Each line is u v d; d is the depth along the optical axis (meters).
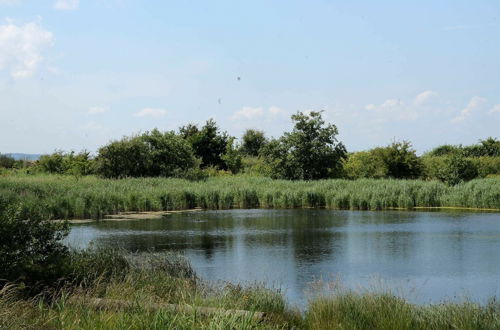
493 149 56.00
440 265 15.72
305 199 36.25
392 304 9.12
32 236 10.52
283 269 15.33
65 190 32.06
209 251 18.42
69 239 20.55
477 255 17.28
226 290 10.28
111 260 12.44
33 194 29.05
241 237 21.83
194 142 60.28
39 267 9.75
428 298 11.81
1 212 10.26
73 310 7.90
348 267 15.58
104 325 7.21
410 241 20.42
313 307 9.55
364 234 22.47
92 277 10.59
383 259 16.77
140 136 47.47
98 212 29.77
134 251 18.03
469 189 33.84
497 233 22.36
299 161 46.62
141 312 7.87
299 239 21.22
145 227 25.12
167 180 41.53
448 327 8.38
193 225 25.91
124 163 45.44
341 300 9.60
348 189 35.94
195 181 43.97
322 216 29.97
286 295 12.13
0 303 7.37
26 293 9.20
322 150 46.34
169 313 7.71
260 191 37.12
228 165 58.59
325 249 18.80
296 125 47.12
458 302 10.52
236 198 36.84
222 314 7.23
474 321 8.33
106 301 8.41
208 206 35.62
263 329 7.57
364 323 8.59
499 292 12.37
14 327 6.80
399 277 14.18
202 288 10.91
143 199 33.19
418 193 34.59
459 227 24.39
